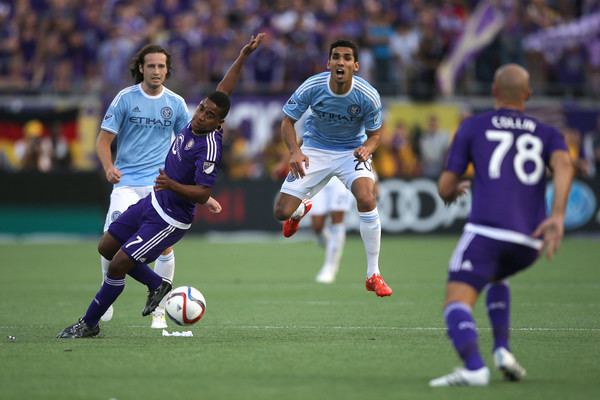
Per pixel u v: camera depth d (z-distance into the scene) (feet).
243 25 286.25
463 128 73.77
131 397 69.26
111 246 98.53
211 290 152.35
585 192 259.39
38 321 115.14
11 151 264.93
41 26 284.00
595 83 294.05
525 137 72.43
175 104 110.73
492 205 71.36
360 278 172.24
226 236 258.16
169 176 96.12
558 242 68.64
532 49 293.84
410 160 268.21
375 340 98.32
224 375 77.87
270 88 269.44
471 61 283.18
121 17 287.89
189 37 278.87
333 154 117.50
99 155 107.45
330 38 281.74
